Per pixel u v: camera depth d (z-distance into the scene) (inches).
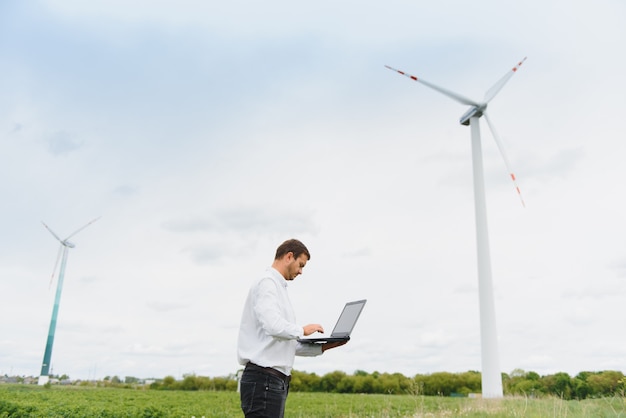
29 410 514.0
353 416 498.6
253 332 159.2
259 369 152.7
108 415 507.2
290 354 159.0
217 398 796.6
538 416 344.5
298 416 515.2
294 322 164.7
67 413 506.0
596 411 346.3
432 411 463.8
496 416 375.6
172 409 575.8
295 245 170.2
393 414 482.6
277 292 160.2
